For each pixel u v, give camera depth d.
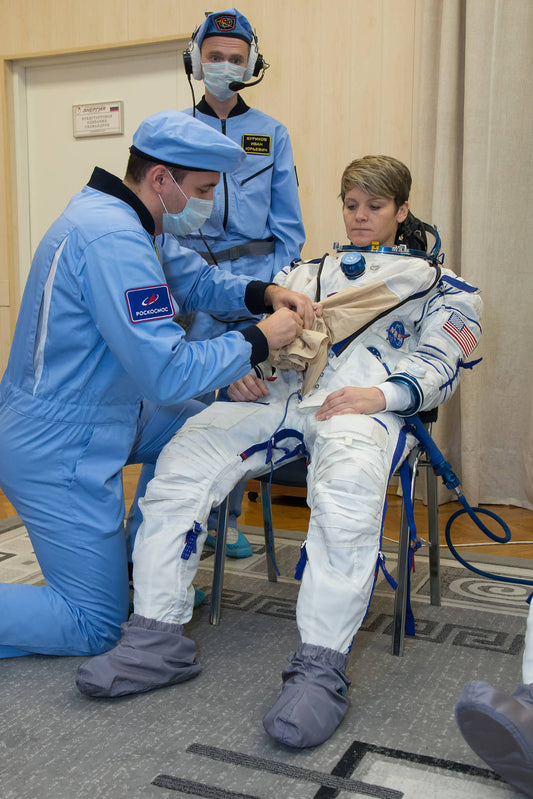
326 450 1.37
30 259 3.96
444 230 2.90
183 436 1.50
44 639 1.43
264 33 3.26
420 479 2.95
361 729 1.22
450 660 1.50
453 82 2.84
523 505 2.97
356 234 1.68
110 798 1.03
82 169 3.79
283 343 1.47
